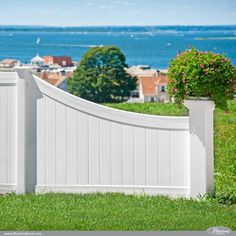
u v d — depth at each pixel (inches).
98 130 537.6
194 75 516.4
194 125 526.0
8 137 542.3
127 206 510.6
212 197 531.2
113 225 467.8
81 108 537.6
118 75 2378.2
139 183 536.7
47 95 539.5
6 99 540.7
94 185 540.4
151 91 2367.1
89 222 474.3
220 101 524.1
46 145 541.6
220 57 522.9
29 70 538.9
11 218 483.8
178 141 530.6
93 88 2389.3
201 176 527.5
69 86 2449.6
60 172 542.0
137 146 535.2
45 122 541.3
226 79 520.7
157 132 532.7
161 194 534.3
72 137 539.5
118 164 537.6
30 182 545.3
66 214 493.0
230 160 761.6
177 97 529.0
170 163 532.7
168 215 491.8
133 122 534.0
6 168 544.1
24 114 538.9
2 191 545.3
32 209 505.4
